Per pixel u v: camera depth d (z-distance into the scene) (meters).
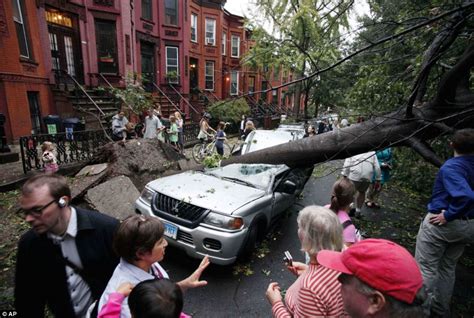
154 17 17.39
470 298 3.31
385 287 0.93
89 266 1.60
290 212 5.80
